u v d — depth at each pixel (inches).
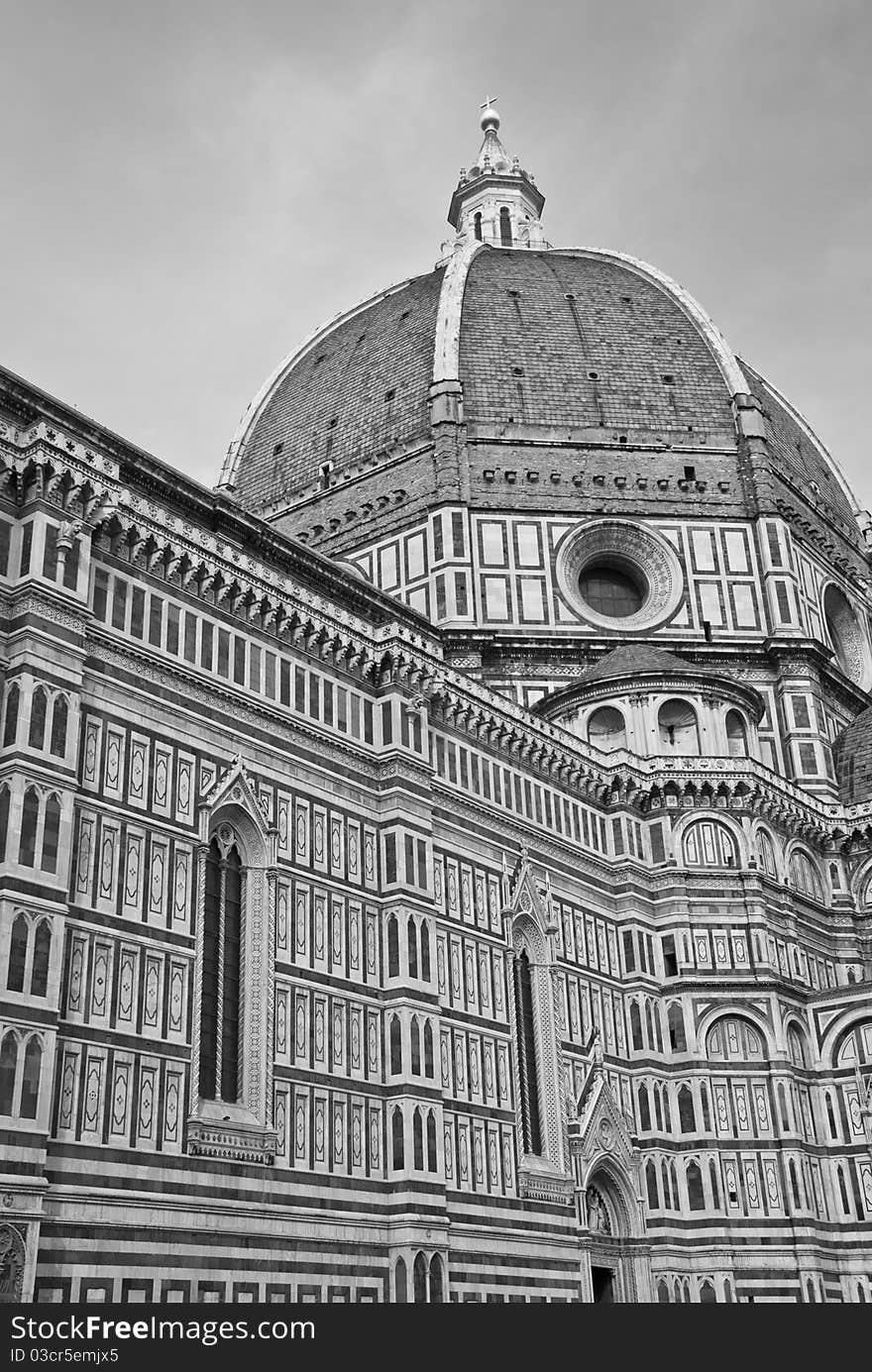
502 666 3449.8
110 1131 1674.5
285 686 2165.4
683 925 2829.7
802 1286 2564.0
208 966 1909.4
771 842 3021.7
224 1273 1753.2
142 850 1836.9
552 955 2559.1
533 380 3868.1
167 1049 1781.5
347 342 4291.3
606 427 3821.4
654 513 3727.9
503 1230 2231.8
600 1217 2529.5
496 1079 2341.3
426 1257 2011.6
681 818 2918.3
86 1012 1694.1
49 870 1664.6
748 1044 2765.7
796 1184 2642.7
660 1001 2790.4
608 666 3169.3
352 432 3978.8
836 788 3503.9
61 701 1747.0
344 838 2186.3
